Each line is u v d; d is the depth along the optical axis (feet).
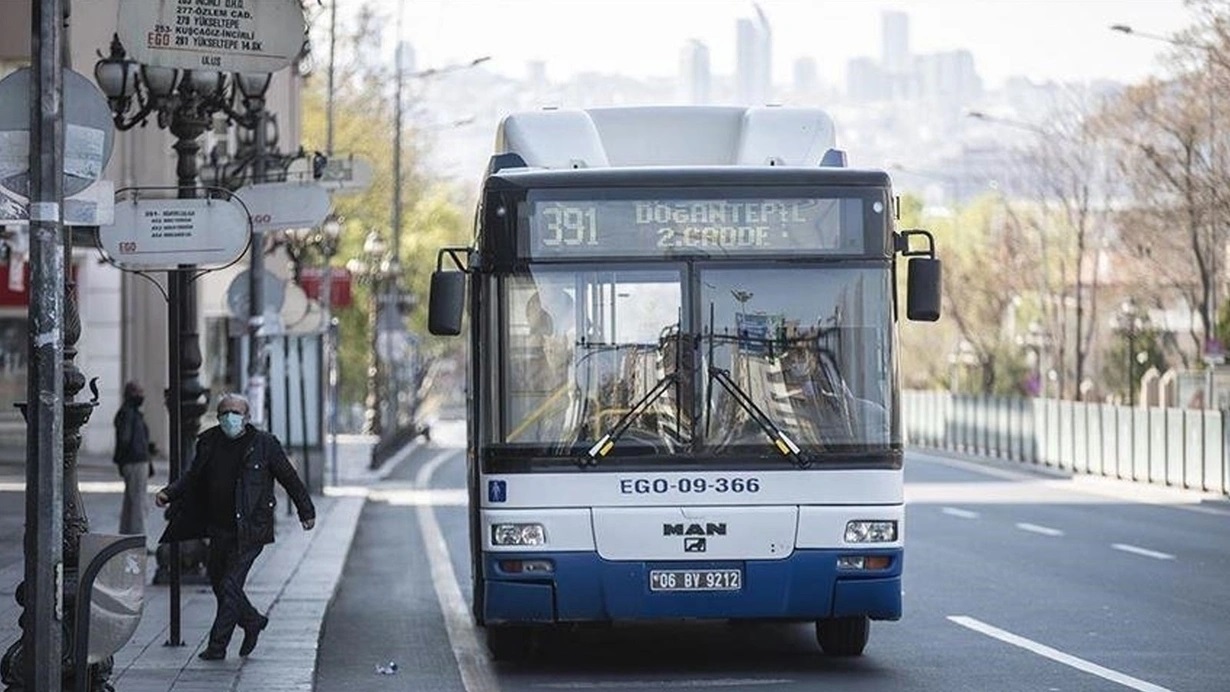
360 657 100.94
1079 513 226.58
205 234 97.60
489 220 88.53
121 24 91.45
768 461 87.66
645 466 87.35
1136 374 414.62
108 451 311.06
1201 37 263.90
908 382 588.91
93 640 64.13
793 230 88.79
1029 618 113.39
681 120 98.02
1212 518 216.74
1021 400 373.61
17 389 297.94
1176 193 300.81
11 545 157.17
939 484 309.42
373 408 488.44
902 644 101.60
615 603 87.35
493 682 90.53
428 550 181.27
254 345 172.04
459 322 88.84
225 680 85.30
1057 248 447.01
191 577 126.21
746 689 86.02
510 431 87.66
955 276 457.68
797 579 87.66
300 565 150.41
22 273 257.96
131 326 301.84
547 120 95.71
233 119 123.13
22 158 63.72
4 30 170.91
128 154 280.10
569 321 88.07
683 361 87.86
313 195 123.34
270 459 93.61
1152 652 96.94
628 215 88.53
